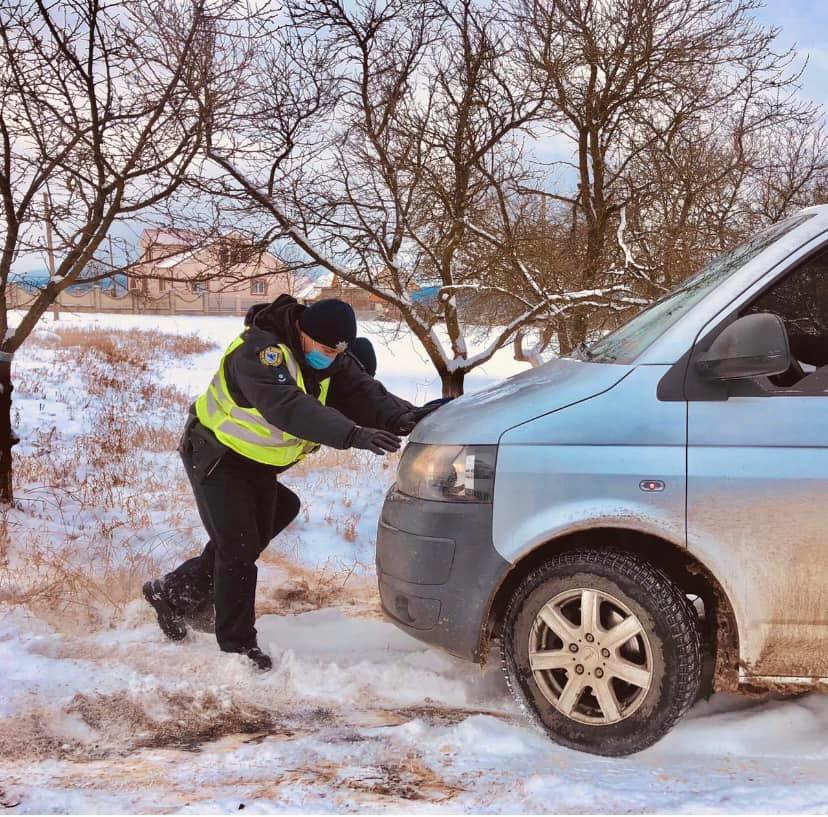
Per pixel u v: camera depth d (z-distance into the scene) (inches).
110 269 245.1
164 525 244.2
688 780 106.9
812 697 134.5
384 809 98.4
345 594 203.3
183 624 161.0
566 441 120.8
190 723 127.0
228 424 146.3
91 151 218.8
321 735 122.2
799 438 115.5
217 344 979.9
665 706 114.3
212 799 100.3
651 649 115.2
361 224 296.0
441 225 323.0
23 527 224.1
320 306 142.5
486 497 122.4
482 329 427.8
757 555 114.8
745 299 120.4
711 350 116.7
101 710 128.9
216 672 144.9
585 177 386.0
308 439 135.7
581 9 353.4
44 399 468.4
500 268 335.9
